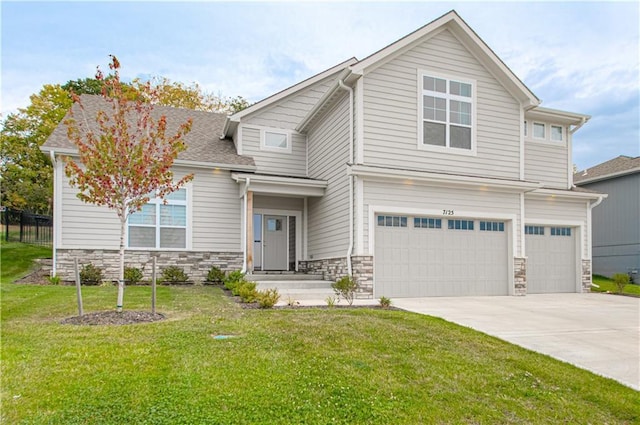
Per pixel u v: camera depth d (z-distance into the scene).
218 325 6.61
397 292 11.95
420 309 9.65
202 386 4.13
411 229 12.27
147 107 7.89
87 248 12.61
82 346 5.18
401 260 12.09
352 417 3.77
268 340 5.83
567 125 16.61
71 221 12.49
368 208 11.73
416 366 5.11
